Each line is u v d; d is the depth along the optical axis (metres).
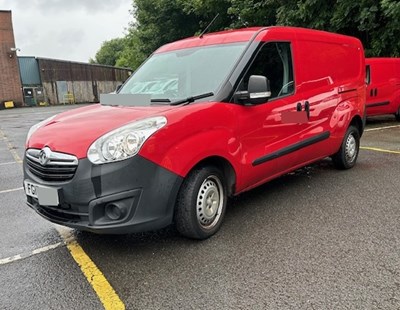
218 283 2.76
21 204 4.88
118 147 2.88
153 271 2.98
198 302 2.55
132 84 4.40
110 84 45.41
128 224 2.94
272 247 3.27
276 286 2.68
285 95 4.23
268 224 3.77
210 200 3.48
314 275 2.80
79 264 3.16
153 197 3.00
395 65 10.50
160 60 4.54
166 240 3.52
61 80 40.59
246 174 3.76
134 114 3.28
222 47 4.09
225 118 3.48
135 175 2.91
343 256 3.06
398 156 6.48
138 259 3.19
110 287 2.79
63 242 3.62
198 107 3.33
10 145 10.73
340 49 5.22
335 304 2.45
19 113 26.70
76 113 3.73
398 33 11.10
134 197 2.94
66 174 2.97
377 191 4.63
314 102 4.63
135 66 27.28
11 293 2.77
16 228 4.04
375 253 3.08
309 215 3.96
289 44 4.35
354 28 12.49
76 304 2.61
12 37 36.00
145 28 22.95
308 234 3.50
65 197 2.96
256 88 3.53
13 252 3.45
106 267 3.09
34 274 3.03
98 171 2.87
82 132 3.09
